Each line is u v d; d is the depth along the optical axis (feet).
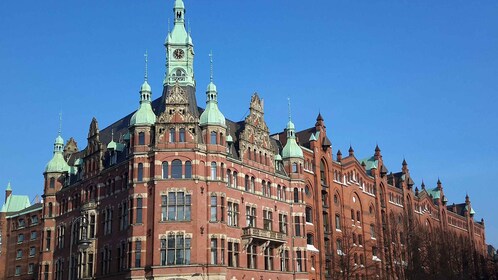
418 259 338.95
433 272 346.95
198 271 229.45
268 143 291.79
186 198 238.27
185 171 241.55
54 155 333.62
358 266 326.85
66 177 323.16
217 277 232.73
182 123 246.27
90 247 271.69
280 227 286.25
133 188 242.99
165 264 229.25
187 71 271.28
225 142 256.73
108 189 272.51
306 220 309.63
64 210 312.09
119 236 253.65
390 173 444.55
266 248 273.54
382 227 379.76
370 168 407.23
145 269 231.71
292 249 288.71
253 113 286.05
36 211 387.34
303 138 341.21
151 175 242.58
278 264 278.05
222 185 247.70
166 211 236.63
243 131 276.21
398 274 340.59
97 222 275.18
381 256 352.08
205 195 242.58
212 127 252.42
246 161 272.92
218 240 238.89
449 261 379.35
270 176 287.07
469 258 421.18
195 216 236.22
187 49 274.98
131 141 250.57
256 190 275.59
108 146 282.36
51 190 323.78
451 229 527.40
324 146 339.98
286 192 296.92
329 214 329.93
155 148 242.37
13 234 401.90
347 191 358.23
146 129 248.52
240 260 253.65
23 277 380.78
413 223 379.76
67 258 296.10
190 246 232.53
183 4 285.64
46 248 314.14
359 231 364.38
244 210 264.52
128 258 236.63
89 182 289.94
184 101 249.96
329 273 312.29
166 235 232.94
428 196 491.31
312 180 321.73
